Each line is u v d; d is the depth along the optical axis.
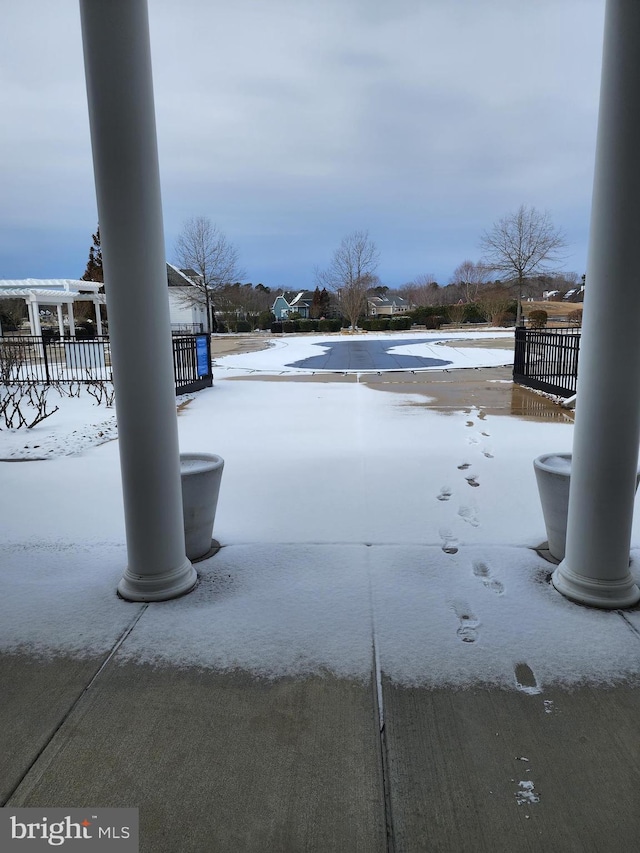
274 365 17.80
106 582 3.46
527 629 2.88
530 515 4.47
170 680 2.54
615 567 3.10
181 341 11.62
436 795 1.93
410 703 2.38
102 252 2.95
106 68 2.69
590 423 3.01
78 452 6.79
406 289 90.50
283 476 5.57
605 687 2.46
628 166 2.70
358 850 1.74
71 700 2.42
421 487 5.19
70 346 15.02
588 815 1.85
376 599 3.20
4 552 3.92
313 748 2.14
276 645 2.78
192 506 3.63
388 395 10.95
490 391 11.38
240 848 1.75
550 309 54.66
